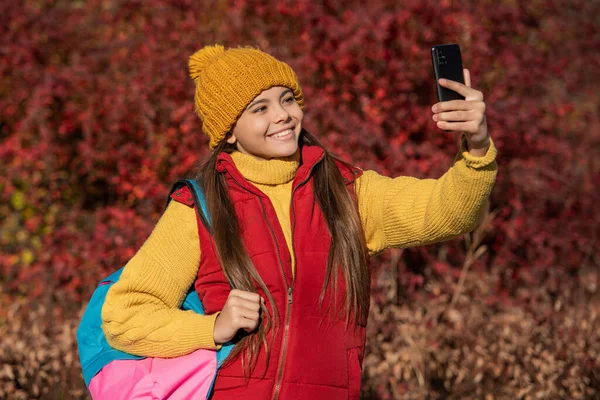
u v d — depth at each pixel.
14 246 8.18
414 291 7.00
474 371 5.79
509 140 7.25
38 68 8.39
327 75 7.05
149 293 3.26
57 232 7.71
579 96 8.41
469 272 7.05
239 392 3.15
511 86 7.66
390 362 5.76
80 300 7.18
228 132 3.47
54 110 8.13
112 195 8.09
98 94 7.68
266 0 7.46
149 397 3.21
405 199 3.26
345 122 6.68
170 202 3.42
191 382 3.20
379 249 3.42
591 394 5.66
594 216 7.96
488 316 6.58
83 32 8.85
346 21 7.22
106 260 7.17
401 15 7.03
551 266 7.51
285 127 3.35
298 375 3.10
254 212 3.26
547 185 7.51
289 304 3.14
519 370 5.69
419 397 5.71
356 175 3.44
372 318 6.20
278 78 3.35
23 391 5.41
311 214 3.25
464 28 7.29
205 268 3.28
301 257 3.18
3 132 8.70
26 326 6.59
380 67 7.17
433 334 5.96
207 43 7.47
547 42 8.22
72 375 5.60
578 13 8.43
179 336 3.17
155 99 7.30
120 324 3.22
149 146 7.40
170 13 7.64
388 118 7.11
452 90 2.95
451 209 3.03
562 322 6.30
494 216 7.50
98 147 7.67
